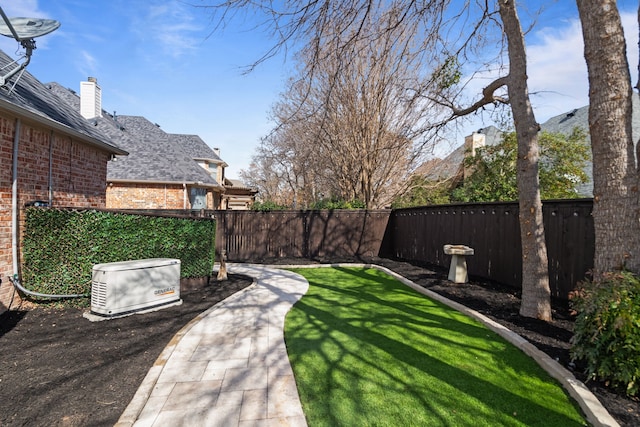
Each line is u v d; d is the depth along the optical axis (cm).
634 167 307
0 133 481
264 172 3350
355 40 493
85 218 527
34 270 529
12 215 504
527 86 452
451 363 332
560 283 520
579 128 1131
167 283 548
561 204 520
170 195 1501
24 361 342
